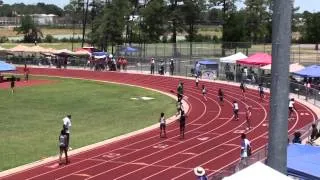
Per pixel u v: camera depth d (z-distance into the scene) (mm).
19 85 73500
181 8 136125
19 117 47281
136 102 57938
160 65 88125
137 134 39500
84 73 88938
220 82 73125
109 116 48562
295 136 27578
